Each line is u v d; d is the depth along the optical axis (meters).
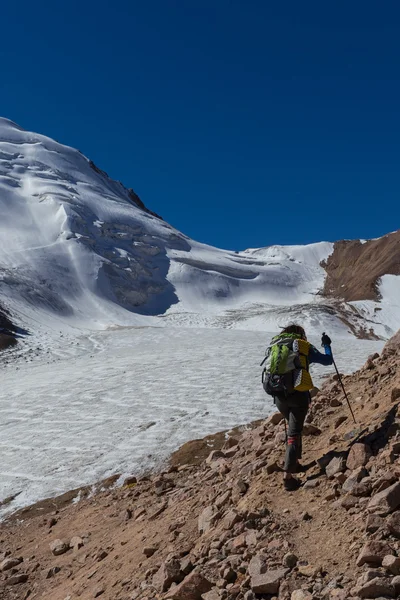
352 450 4.91
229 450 9.02
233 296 148.50
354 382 8.08
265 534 4.34
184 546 5.03
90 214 157.75
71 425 15.83
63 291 111.00
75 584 5.85
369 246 170.00
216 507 5.48
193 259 159.38
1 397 22.02
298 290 160.62
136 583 4.80
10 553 8.23
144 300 130.75
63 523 9.05
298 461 5.67
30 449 14.04
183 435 13.18
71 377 25.28
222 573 4.10
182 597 3.99
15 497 11.12
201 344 38.59
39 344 51.06
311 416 7.09
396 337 8.57
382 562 3.38
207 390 18.19
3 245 125.12
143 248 153.00
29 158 187.50
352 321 99.88
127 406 17.19
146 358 30.11
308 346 5.39
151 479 10.41
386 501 3.88
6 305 73.12
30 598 6.27
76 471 11.88
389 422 5.10
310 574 3.63
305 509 4.57
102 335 58.75
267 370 5.38
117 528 7.41
